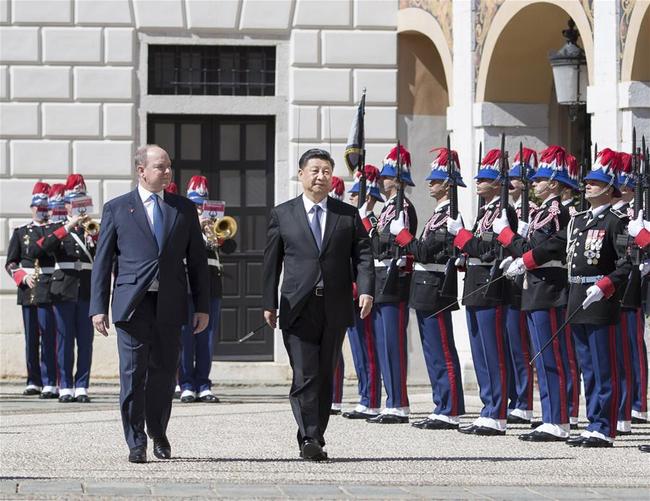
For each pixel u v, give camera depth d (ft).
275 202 131.64
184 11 130.21
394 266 89.61
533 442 79.66
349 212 70.03
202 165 132.46
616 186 75.92
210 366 111.24
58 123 129.18
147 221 68.74
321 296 68.80
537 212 80.89
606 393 76.59
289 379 130.72
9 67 129.08
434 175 87.30
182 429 85.71
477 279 84.38
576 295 76.13
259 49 131.75
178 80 131.34
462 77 119.03
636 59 96.58
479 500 57.00
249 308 132.87
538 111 117.08
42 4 129.08
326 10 130.82
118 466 67.05
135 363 68.33
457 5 119.34
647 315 76.84
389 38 131.03
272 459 70.54
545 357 80.84
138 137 130.21
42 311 113.60
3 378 128.77
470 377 115.55
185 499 56.08
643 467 68.74
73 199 112.68
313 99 130.93
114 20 129.59
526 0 108.27
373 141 130.93
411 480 63.10
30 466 67.05
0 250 128.57
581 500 57.52
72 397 111.55
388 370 91.25
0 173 128.77
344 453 73.77
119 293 68.18
